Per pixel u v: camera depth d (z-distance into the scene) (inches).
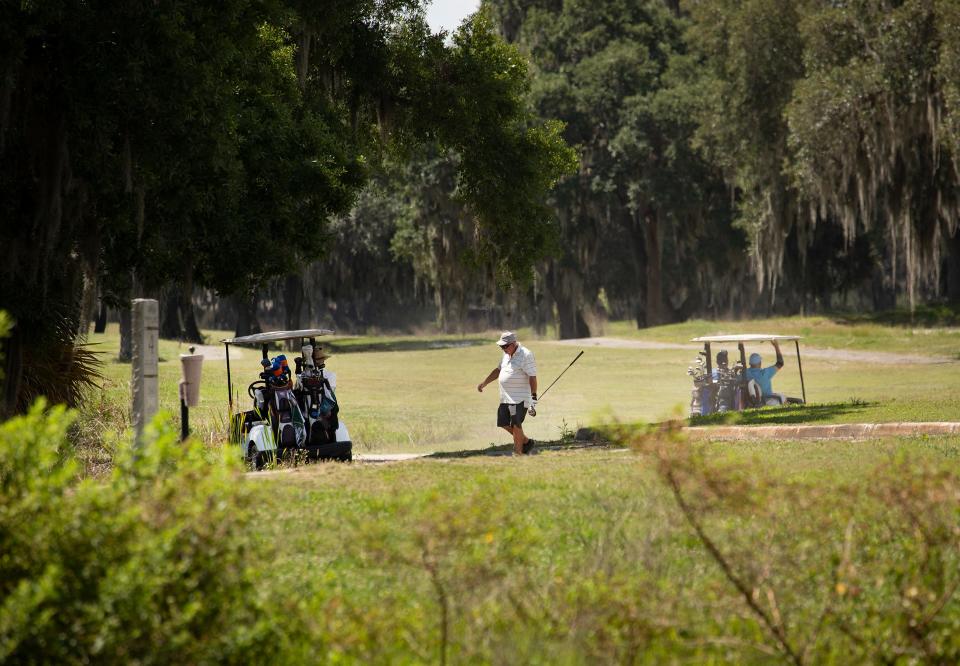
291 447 1560.0
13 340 1587.1
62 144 1562.5
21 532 438.0
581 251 6259.8
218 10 1553.9
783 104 4571.9
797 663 458.6
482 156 2364.7
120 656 414.6
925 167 4475.9
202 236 1875.0
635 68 5979.3
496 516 622.2
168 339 5546.3
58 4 1380.4
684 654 483.8
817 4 4365.2
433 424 2508.6
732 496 508.4
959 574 569.0
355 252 6535.4
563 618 506.0
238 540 528.4
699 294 7219.5
